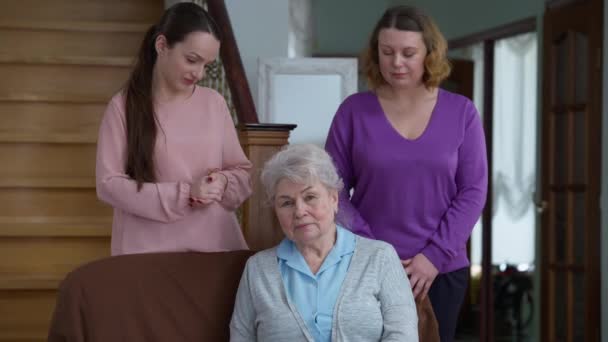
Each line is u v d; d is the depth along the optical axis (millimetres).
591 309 5910
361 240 2662
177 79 2738
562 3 6391
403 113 2908
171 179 2787
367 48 2947
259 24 5508
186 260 2703
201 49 2691
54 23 5516
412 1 8812
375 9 8914
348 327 2533
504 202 10102
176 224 2803
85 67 5312
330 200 2600
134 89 2777
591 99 5965
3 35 5488
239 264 2742
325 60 5176
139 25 5590
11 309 4297
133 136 2748
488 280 8016
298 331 2535
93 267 2623
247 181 2910
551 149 6535
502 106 10164
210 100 2889
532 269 8914
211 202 2834
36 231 4469
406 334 2545
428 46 2828
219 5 4301
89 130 5137
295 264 2590
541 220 6652
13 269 4477
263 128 3213
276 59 5156
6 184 4656
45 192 4727
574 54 6242
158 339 2609
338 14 8859
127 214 2820
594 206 5930
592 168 5949
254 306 2600
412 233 2885
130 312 2600
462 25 8133
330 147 2977
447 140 2871
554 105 6504
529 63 10023
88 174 4914
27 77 5273
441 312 2961
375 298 2594
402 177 2861
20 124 5086
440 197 2889
